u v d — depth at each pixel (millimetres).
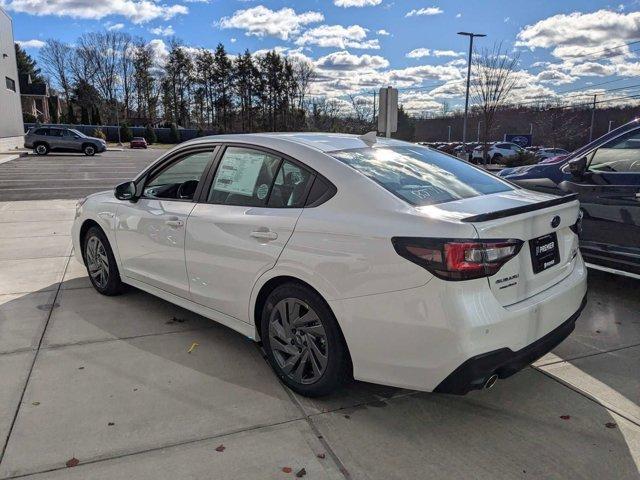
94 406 2998
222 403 3055
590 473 2469
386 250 2643
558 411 3002
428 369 2588
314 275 2914
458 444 2688
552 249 3037
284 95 80312
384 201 2832
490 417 2941
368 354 2768
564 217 3074
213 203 3678
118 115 80750
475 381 2523
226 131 79750
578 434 2777
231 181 3625
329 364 2945
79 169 24094
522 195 3283
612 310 4605
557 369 3518
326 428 2820
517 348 2672
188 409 2986
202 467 2490
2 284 5238
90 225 5004
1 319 4281
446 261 2482
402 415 2955
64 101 92750
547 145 53781
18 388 3182
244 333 3488
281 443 2684
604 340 3977
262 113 81375
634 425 2863
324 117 41438
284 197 3248
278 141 3459
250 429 2803
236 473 2451
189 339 3938
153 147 58625
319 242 2906
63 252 6578
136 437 2713
